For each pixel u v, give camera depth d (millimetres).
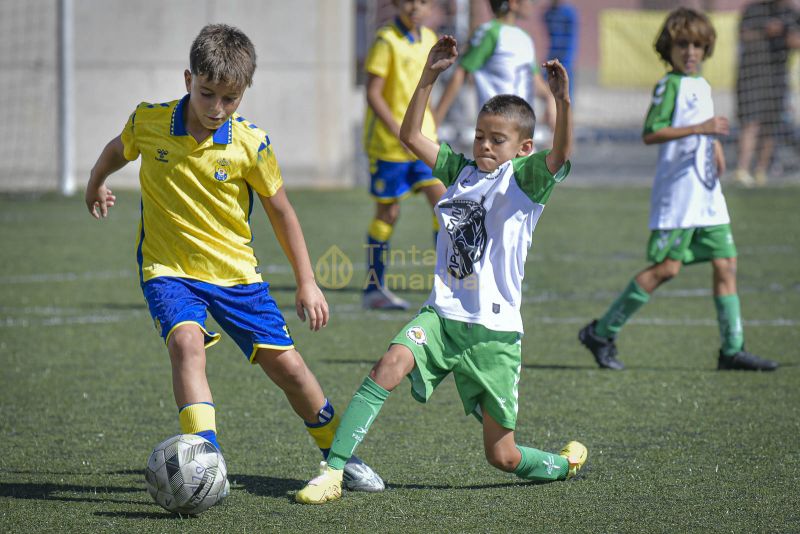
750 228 42906
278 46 56500
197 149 13461
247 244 14141
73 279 32281
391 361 13531
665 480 14750
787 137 57562
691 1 83938
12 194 53812
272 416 18250
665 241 21359
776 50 55625
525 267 34969
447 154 14367
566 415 18328
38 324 26047
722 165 21938
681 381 20797
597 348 21828
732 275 21656
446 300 13781
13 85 55375
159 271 13695
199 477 12867
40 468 15297
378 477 14414
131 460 15742
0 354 22922
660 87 21703
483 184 13891
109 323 26250
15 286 31016
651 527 12828
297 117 57188
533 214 13781
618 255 37344
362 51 61906
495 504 13727
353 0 59656
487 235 13773
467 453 16156
